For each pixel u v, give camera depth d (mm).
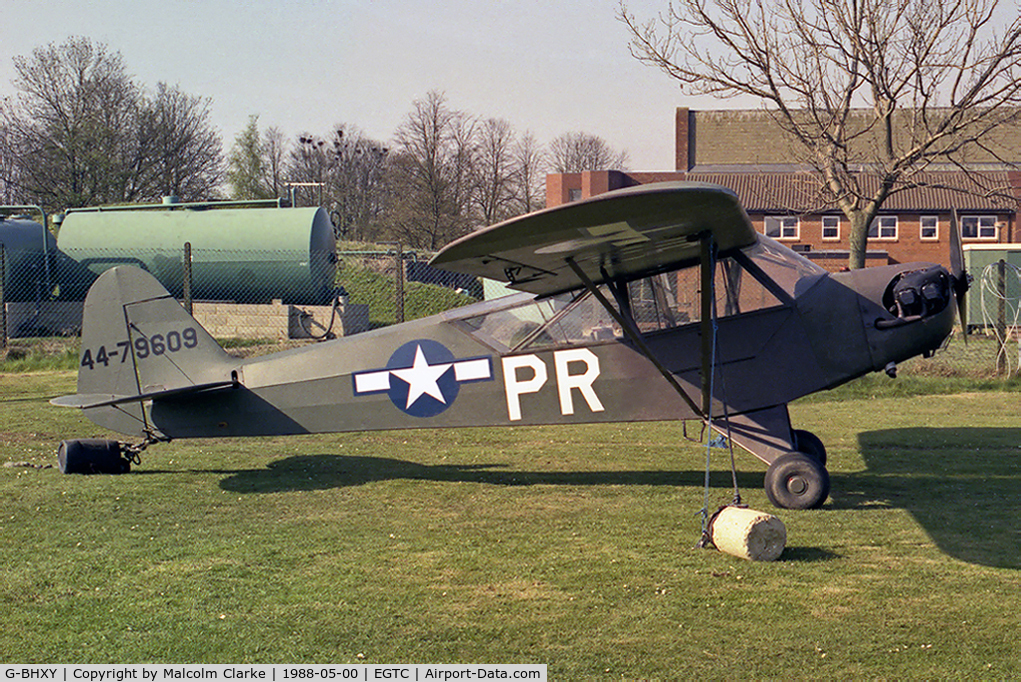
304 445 9203
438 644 4055
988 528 5977
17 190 45438
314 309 20078
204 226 21078
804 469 6492
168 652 3969
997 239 41906
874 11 14695
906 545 5578
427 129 51781
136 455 7863
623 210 4969
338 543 5633
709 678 3719
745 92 15883
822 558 5312
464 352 7438
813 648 4004
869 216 15867
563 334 7242
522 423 7348
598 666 3830
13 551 5406
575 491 7188
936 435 9734
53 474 7648
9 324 19672
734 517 5426
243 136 51094
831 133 16953
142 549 5469
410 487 7305
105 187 43469
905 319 6973
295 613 4418
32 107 44500
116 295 7809
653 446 9211
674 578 4949
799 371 6977
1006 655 3920
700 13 15648
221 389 7727
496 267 6016
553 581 4898
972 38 14492
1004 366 14398
